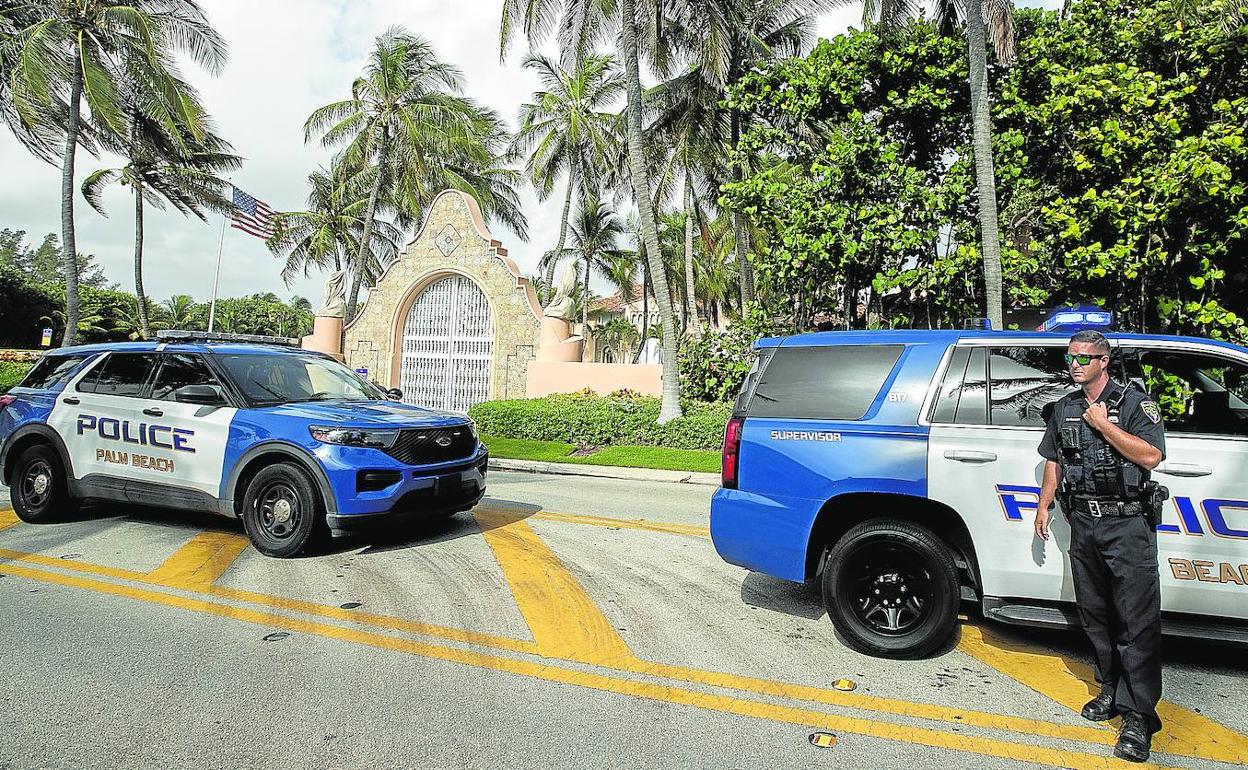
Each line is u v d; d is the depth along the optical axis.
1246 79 12.37
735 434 4.91
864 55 14.87
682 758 3.22
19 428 7.66
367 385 8.38
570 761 3.18
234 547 6.70
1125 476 3.39
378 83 29.81
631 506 9.72
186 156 26.42
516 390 23.66
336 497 6.18
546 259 43.94
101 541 6.85
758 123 17.06
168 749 3.22
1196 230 11.27
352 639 4.55
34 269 75.12
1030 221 14.77
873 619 4.50
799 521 4.57
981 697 3.90
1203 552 3.89
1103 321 4.53
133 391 7.33
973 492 4.24
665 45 19.20
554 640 4.60
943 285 13.57
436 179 33.50
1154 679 3.29
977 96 12.77
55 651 4.28
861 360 4.71
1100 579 3.53
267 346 7.99
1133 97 11.81
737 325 18.88
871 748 3.34
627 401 19.41
